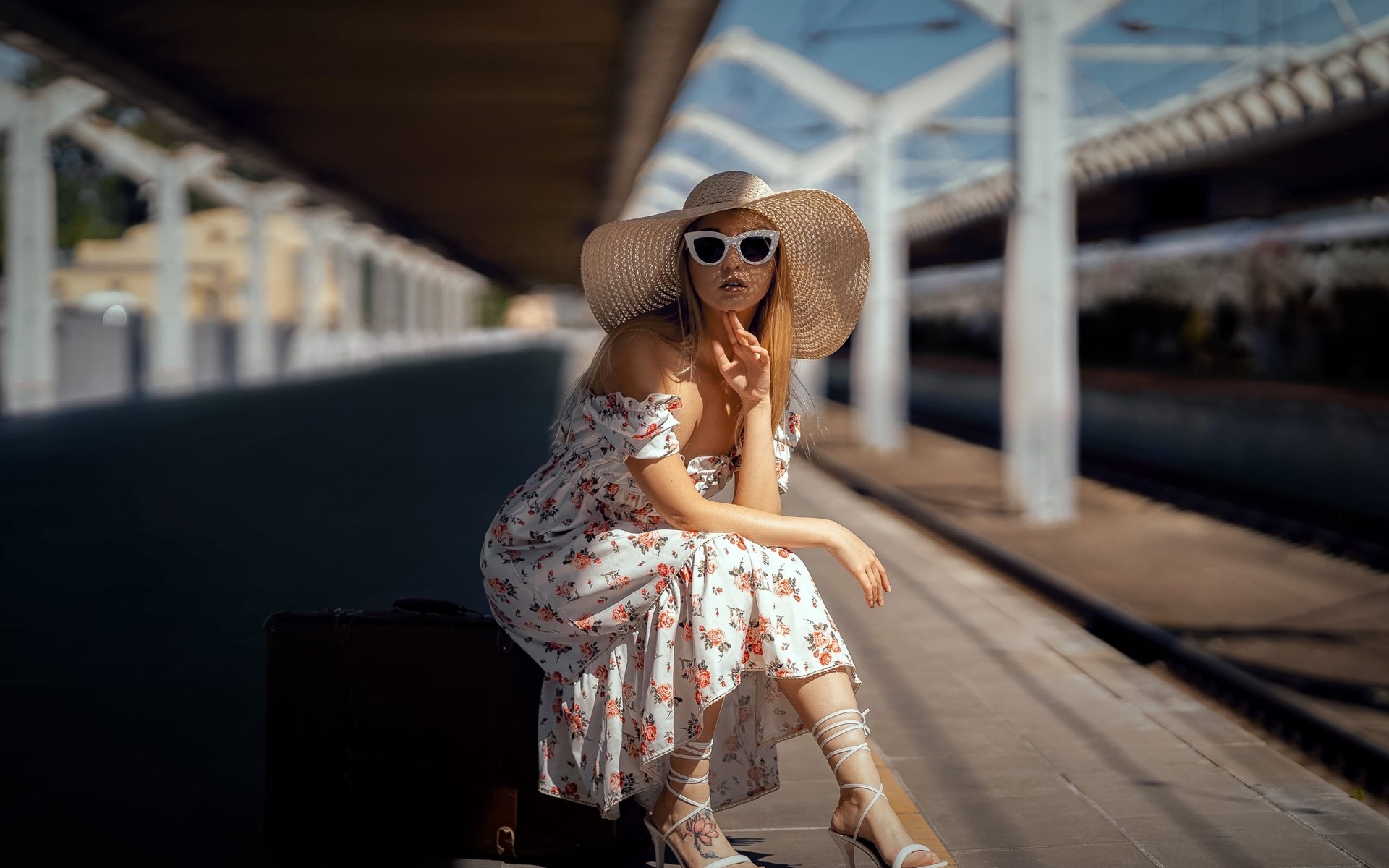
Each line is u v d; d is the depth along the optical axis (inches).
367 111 713.6
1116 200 819.4
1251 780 131.4
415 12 486.9
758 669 95.3
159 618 215.0
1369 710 233.0
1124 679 175.3
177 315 1105.4
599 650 99.4
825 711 94.0
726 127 900.0
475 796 106.8
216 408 833.5
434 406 854.5
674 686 94.3
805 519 97.0
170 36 525.0
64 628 206.8
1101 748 143.3
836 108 746.2
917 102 733.3
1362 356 856.9
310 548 291.3
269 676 109.3
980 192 937.5
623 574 96.1
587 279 104.9
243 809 122.0
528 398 948.0
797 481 452.8
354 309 1887.3
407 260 2319.1
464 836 107.4
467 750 106.7
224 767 135.6
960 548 440.1
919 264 1649.9
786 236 105.0
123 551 286.7
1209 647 288.2
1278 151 610.9
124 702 162.1
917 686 171.9
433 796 107.3
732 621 93.6
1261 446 679.7
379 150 869.8
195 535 310.7
